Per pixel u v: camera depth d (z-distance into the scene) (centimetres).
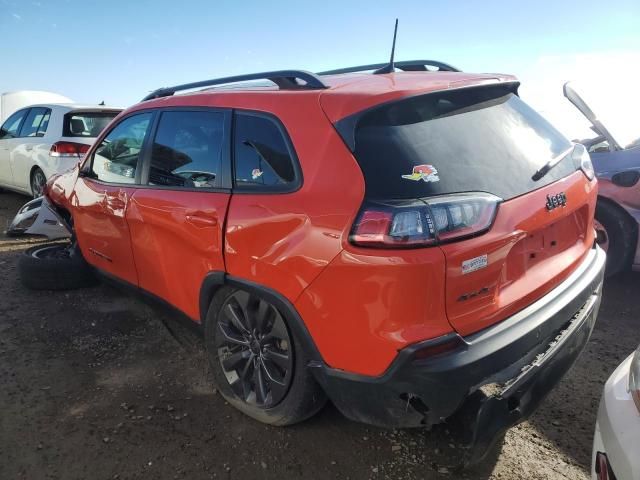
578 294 242
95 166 389
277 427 266
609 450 171
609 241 434
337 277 203
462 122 229
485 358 195
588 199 269
